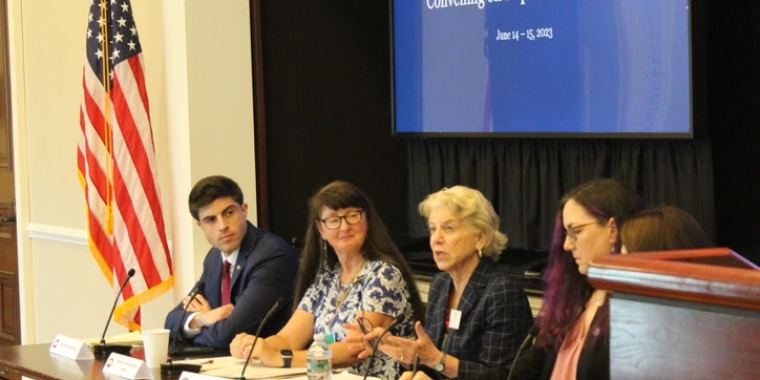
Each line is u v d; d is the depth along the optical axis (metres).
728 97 4.20
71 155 6.15
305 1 5.30
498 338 3.00
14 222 6.85
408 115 5.25
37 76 6.42
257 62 5.12
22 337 6.76
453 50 5.00
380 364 3.33
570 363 2.46
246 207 4.14
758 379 0.74
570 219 2.48
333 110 5.41
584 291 2.51
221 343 3.85
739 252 4.22
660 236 1.86
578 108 4.50
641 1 4.22
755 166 4.14
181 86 4.97
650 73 4.21
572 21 4.49
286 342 3.53
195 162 4.96
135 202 4.94
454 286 3.20
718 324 0.76
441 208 3.11
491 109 4.85
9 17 6.53
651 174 4.36
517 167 4.88
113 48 5.00
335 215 3.43
